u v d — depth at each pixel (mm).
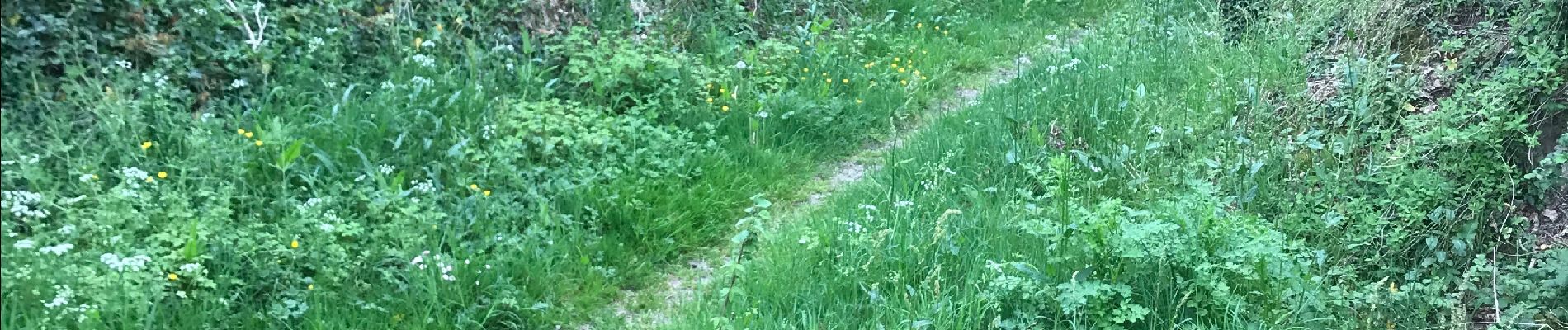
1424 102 5621
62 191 4438
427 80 5984
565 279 4617
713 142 6188
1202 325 3982
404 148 5387
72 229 4000
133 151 4695
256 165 4855
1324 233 4863
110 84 5102
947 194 5480
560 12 7395
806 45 8266
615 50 7105
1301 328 4027
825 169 6441
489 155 5355
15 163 4383
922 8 9852
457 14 6770
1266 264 4160
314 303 4102
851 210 5180
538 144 5668
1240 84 6273
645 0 7930
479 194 5000
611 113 6516
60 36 5145
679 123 6605
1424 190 4918
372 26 6340
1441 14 6148
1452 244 4734
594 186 5359
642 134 6246
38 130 4719
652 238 5156
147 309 3758
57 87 5047
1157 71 7051
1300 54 6402
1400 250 4750
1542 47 5270
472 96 5973
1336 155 5379
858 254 4656
